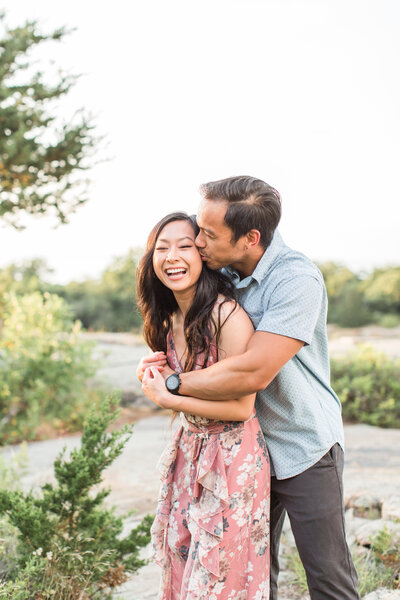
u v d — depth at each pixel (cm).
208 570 191
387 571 288
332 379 804
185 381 199
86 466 280
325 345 216
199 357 204
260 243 202
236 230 194
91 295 1786
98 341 1238
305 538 202
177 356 219
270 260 203
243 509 199
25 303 805
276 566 235
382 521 335
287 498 208
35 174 702
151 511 412
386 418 722
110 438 300
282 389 203
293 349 190
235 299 206
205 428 205
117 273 1833
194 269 202
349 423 741
